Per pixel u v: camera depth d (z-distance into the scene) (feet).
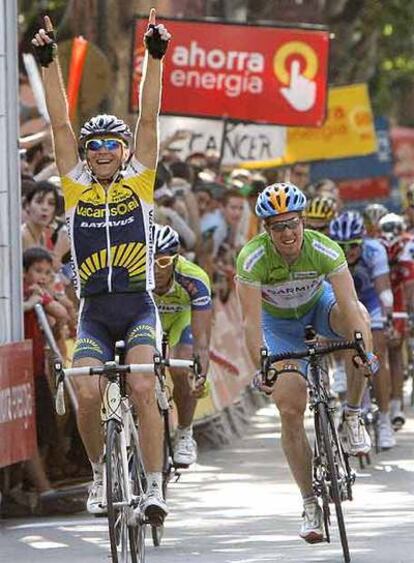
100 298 70.03
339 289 74.59
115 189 70.18
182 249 129.08
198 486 104.99
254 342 73.77
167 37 70.23
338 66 302.66
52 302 97.04
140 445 68.90
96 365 69.05
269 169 199.62
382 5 309.42
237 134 177.37
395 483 103.96
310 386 74.13
